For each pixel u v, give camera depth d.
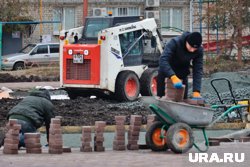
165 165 12.56
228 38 52.34
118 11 59.38
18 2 55.69
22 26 56.31
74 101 27.66
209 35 52.56
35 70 45.88
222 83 29.53
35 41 57.81
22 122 14.73
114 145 14.95
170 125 14.25
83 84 28.20
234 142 16.59
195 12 57.06
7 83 39.00
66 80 28.53
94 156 13.76
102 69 28.02
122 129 14.91
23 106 14.95
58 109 24.70
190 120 14.11
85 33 28.92
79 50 28.16
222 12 49.03
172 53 14.43
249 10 49.03
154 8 57.75
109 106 25.89
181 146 14.02
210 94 26.83
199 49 14.55
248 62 48.22
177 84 14.07
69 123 21.00
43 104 15.05
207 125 14.38
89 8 59.03
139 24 29.03
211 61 44.66
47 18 58.44
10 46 57.12
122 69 28.31
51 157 13.57
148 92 28.86
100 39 28.00
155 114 14.43
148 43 29.33
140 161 13.04
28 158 13.38
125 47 28.55
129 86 28.48
